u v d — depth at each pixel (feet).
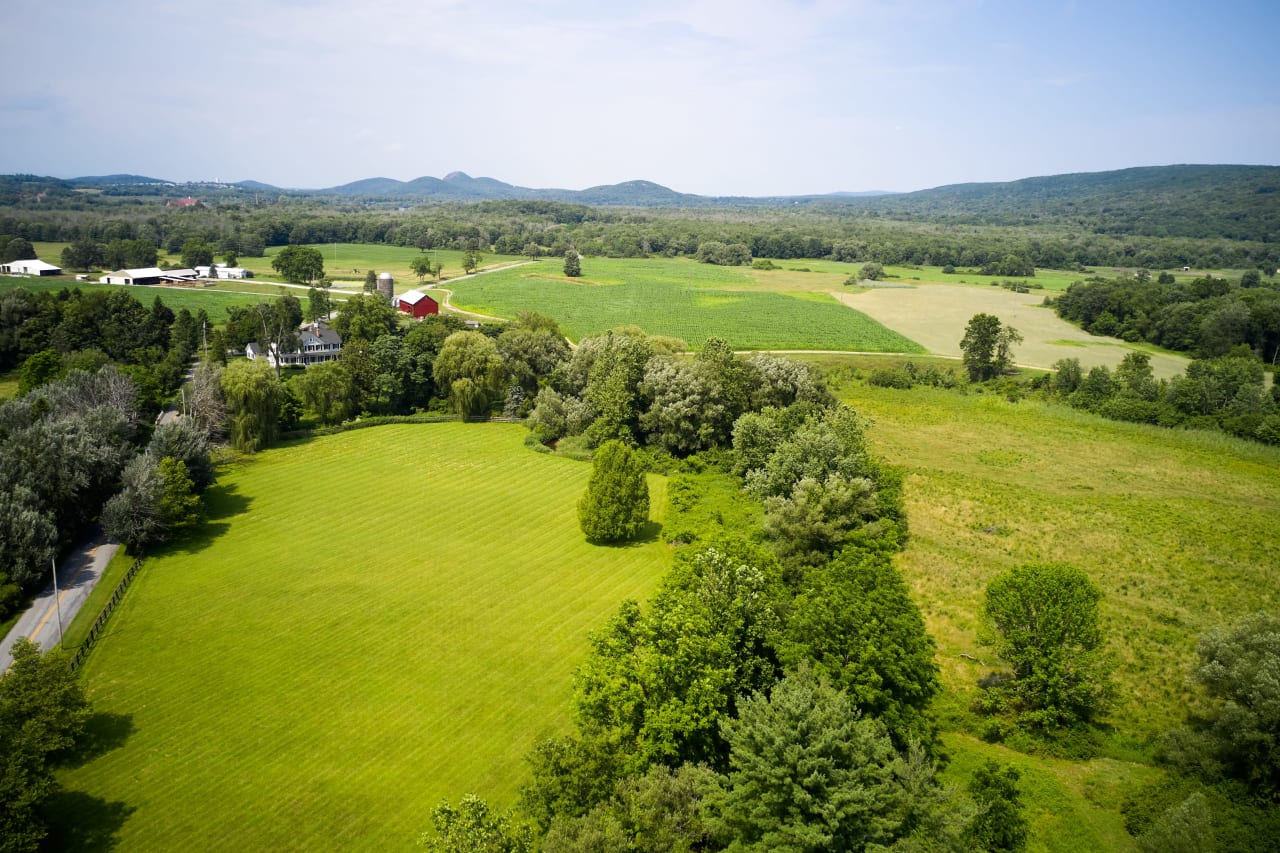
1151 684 193.26
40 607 214.90
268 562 247.91
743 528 261.24
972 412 449.06
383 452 358.84
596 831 113.29
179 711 174.70
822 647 161.48
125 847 137.90
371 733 169.07
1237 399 424.46
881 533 237.66
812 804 116.16
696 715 146.41
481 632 210.18
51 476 246.47
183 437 286.46
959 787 148.97
